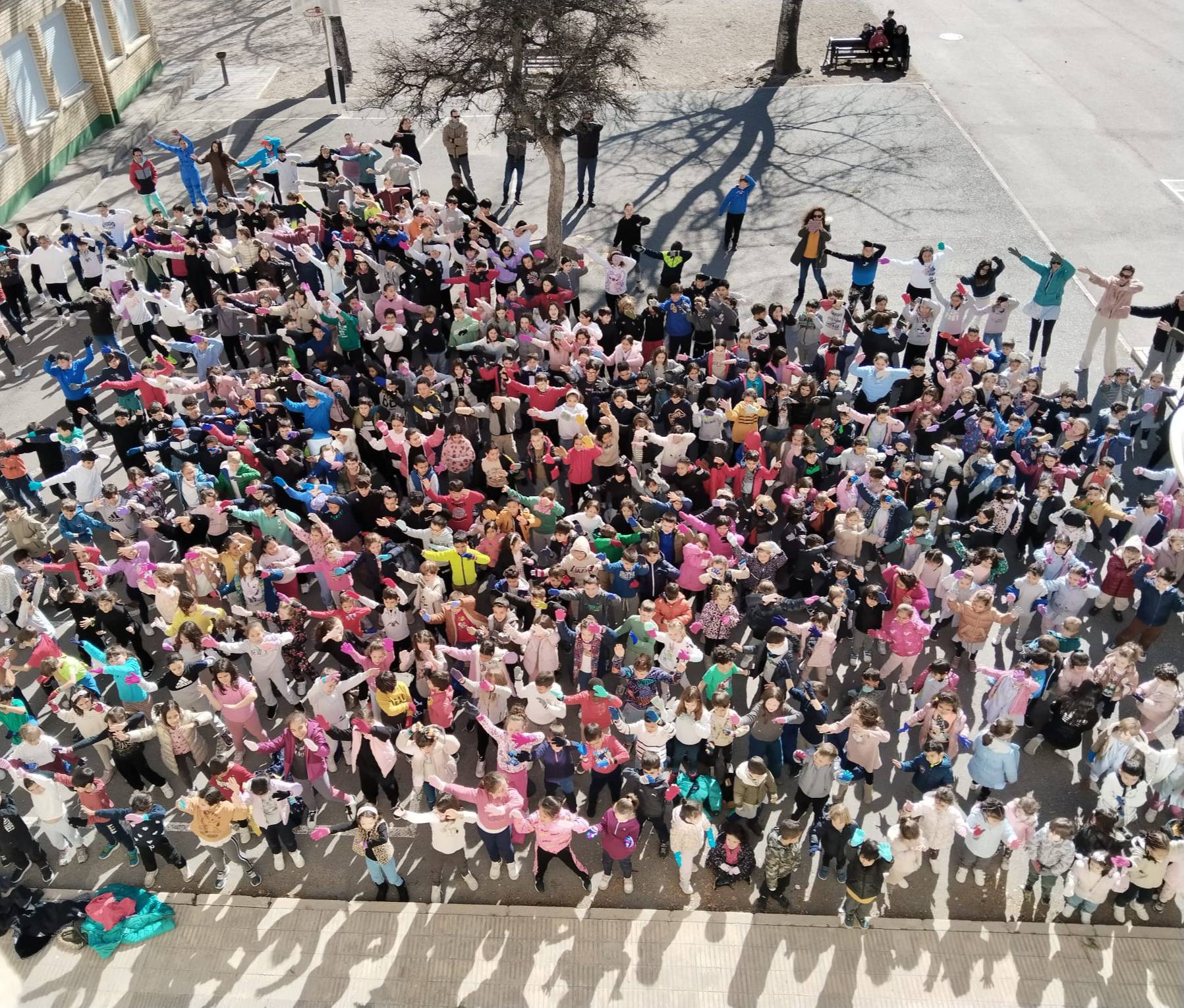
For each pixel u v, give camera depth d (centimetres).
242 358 1652
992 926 916
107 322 1602
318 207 2169
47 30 2370
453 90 1792
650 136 2475
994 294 1852
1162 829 975
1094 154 2358
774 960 889
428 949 902
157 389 1413
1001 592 1253
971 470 1256
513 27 1695
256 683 1080
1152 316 1512
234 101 2736
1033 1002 861
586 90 1744
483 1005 859
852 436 1309
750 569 1127
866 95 2655
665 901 941
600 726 984
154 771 1043
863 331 1522
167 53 3078
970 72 2794
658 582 1103
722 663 980
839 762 1012
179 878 968
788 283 1886
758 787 920
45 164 2331
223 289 1816
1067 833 873
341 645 1050
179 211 1809
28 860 961
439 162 2381
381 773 964
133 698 1029
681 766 1001
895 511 1181
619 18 1752
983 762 962
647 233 2066
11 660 1033
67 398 1444
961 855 974
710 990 867
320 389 1348
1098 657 1174
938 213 2120
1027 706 1041
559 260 1930
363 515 1198
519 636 1023
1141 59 2888
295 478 1263
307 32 3194
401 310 1598
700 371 1384
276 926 923
